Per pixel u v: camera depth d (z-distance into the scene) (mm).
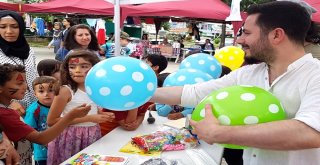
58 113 1970
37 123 2373
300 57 1226
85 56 2018
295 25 1179
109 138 1998
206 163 1703
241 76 1455
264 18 1196
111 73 1414
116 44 3115
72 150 2020
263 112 1106
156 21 8750
